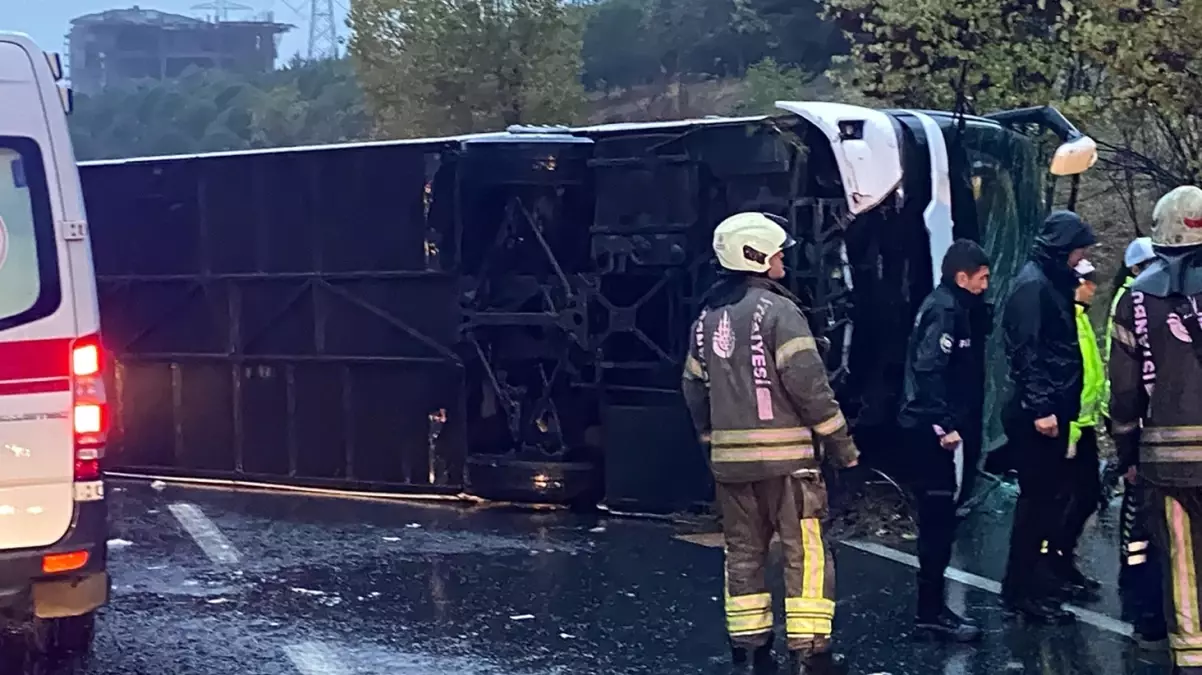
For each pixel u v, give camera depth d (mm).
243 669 6102
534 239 9367
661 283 8867
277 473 10797
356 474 10438
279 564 8180
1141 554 6035
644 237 8867
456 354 9812
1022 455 6367
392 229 10031
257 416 10875
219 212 10875
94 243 11500
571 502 9602
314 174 10359
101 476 5645
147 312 11320
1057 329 6215
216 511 9945
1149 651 6039
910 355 6152
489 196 9469
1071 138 8688
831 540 8250
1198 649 5230
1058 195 13039
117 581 7797
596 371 9242
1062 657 5992
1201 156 11023
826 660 5426
